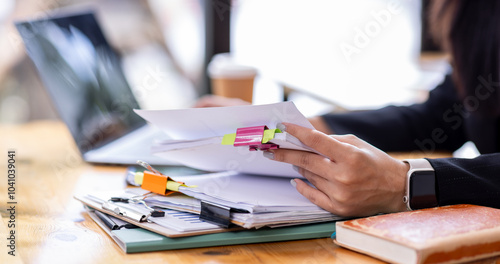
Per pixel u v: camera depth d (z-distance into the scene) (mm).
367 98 1780
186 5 2348
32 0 2154
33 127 1802
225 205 633
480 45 1213
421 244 503
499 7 1177
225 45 2395
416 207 662
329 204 655
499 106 1219
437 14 1292
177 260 558
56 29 1202
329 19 2324
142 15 2287
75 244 618
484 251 543
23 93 2236
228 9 2365
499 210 633
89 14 1442
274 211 631
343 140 667
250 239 614
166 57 2326
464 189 678
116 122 1331
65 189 939
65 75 1173
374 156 650
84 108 1214
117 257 567
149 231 632
